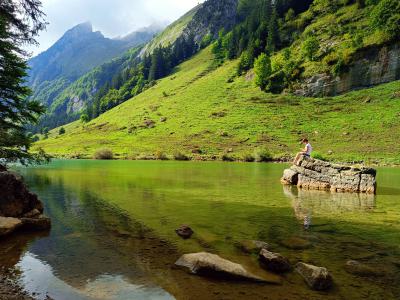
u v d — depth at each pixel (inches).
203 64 7834.6
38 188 903.7
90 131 4995.1
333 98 4311.0
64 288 271.0
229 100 4972.9
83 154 3331.7
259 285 277.9
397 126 3080.7
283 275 298.5
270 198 740.7
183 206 637.3
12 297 251.8
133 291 266.8
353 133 3154.5
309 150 1007.0
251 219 524.4
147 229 460.1
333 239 411.5
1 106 813.2
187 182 1076.5
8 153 882.1
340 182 876.0
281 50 5999.0
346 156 2437.3
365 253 358.3
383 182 1127.6
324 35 5374.0
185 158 2935.5
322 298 254.5
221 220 516.4
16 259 338.3
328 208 620.7
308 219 525.7
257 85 5108.3
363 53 4291.3
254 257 343.9
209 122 4234.7
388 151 2498.8
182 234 426.0
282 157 2696.9
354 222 502.0
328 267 317.7
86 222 501.4
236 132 3747.5
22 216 489.1
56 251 363.9
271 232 443.5
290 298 254.4
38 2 513.0
